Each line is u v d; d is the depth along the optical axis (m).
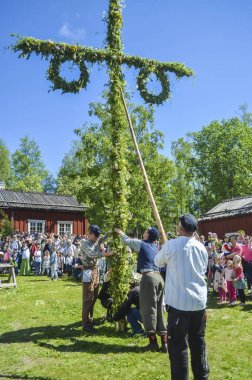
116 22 7.63
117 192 7.32
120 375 4.90
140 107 23.20
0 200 28.91
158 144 23.59
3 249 21.69
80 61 7.32
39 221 29.70
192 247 4.17
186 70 8.01
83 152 21.05
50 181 78.50
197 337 4.08
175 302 4.03
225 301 10.00
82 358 5.60
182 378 3.88
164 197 28.73
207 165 44.31
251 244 10.98
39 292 12.57
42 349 6.06
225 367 5.10
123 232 7.16
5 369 5.20
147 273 5.99
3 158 65.12
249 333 6.80
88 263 7.25
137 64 7.71
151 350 5.91
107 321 7.83
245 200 29.91
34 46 7.00
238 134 43.00
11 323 7.93
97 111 20.22
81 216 31.69
